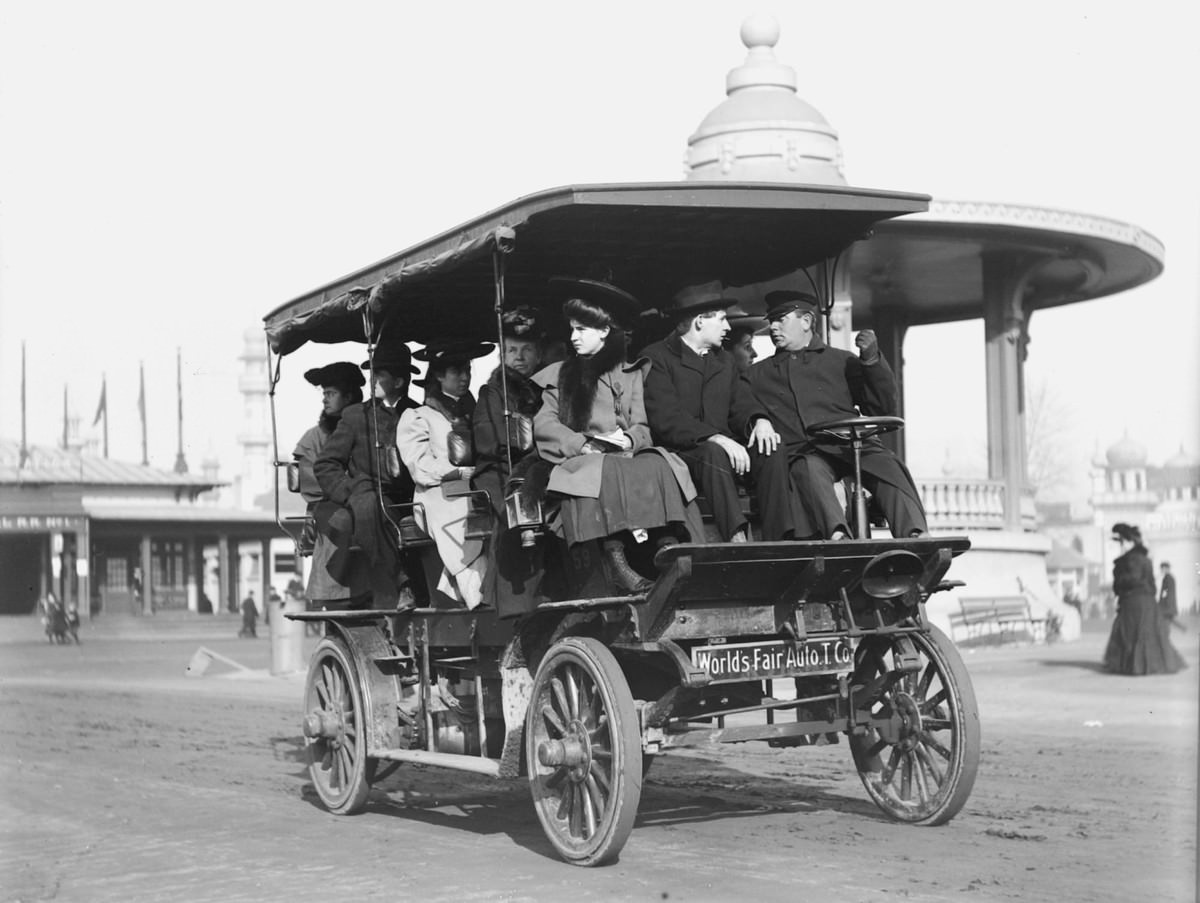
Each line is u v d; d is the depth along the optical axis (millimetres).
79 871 8336
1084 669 21609
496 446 9078
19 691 24594
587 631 8375
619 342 8609
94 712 19938
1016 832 8766
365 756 10078
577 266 9945
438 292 10562
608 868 7902
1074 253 28578
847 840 8570
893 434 32688
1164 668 20094
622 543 8055
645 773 10375
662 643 7852
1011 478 30375
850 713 8758
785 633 8336
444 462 9859
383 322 10211
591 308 8453
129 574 71062
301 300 11109
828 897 7039
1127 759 12023
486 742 9367
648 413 8617
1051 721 14953
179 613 68875
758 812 9656
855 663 8898
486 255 9227
